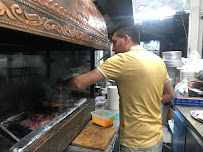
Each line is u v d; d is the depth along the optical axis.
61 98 1.63
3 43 1.04
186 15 3.64
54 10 0.77
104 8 2.13
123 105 1.15
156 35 4.44
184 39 3.85
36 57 1.45
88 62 1.82
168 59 3.55
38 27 0.66
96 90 3.01
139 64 1.04
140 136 1.10
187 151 1.71
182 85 2.66
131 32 1.22
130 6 2.12
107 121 1.47
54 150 0.93
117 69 1.06
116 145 1.38
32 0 0.62
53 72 1.69
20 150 0.74
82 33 1.09
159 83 1.14
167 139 2.95
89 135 1.32
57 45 1.50
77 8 1.06
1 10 0.49
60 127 1.02
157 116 1.19
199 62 2.98
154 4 2.95
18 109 1.27
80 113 1.37
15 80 1.22
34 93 1.46
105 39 1.71
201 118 1.57
